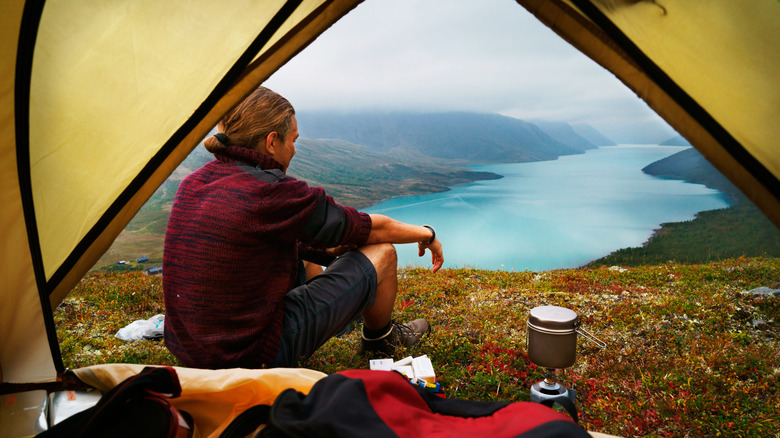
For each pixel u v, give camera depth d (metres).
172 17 2.36
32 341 2.37
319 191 2.70
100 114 2.53
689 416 2.90
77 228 2.78
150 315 5.60
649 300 5.74
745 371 3.55
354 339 4.03
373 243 2.99
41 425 1.89
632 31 1.91
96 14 2.29
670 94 2.04
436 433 1.42
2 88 2.19
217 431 1.73
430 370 2.90
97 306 5.98
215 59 2.48
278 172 2.57
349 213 2.78
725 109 2.00
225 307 2.40
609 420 2.90
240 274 2.40
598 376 3.50
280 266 2.62
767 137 1.98
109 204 2.83
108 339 4.59
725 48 1.85
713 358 3.75
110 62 2.43
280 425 1.30
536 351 2.76
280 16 2.31
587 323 4.91
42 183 2.53
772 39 1.76
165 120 2.66
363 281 2.87
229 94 2.60
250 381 1.84
